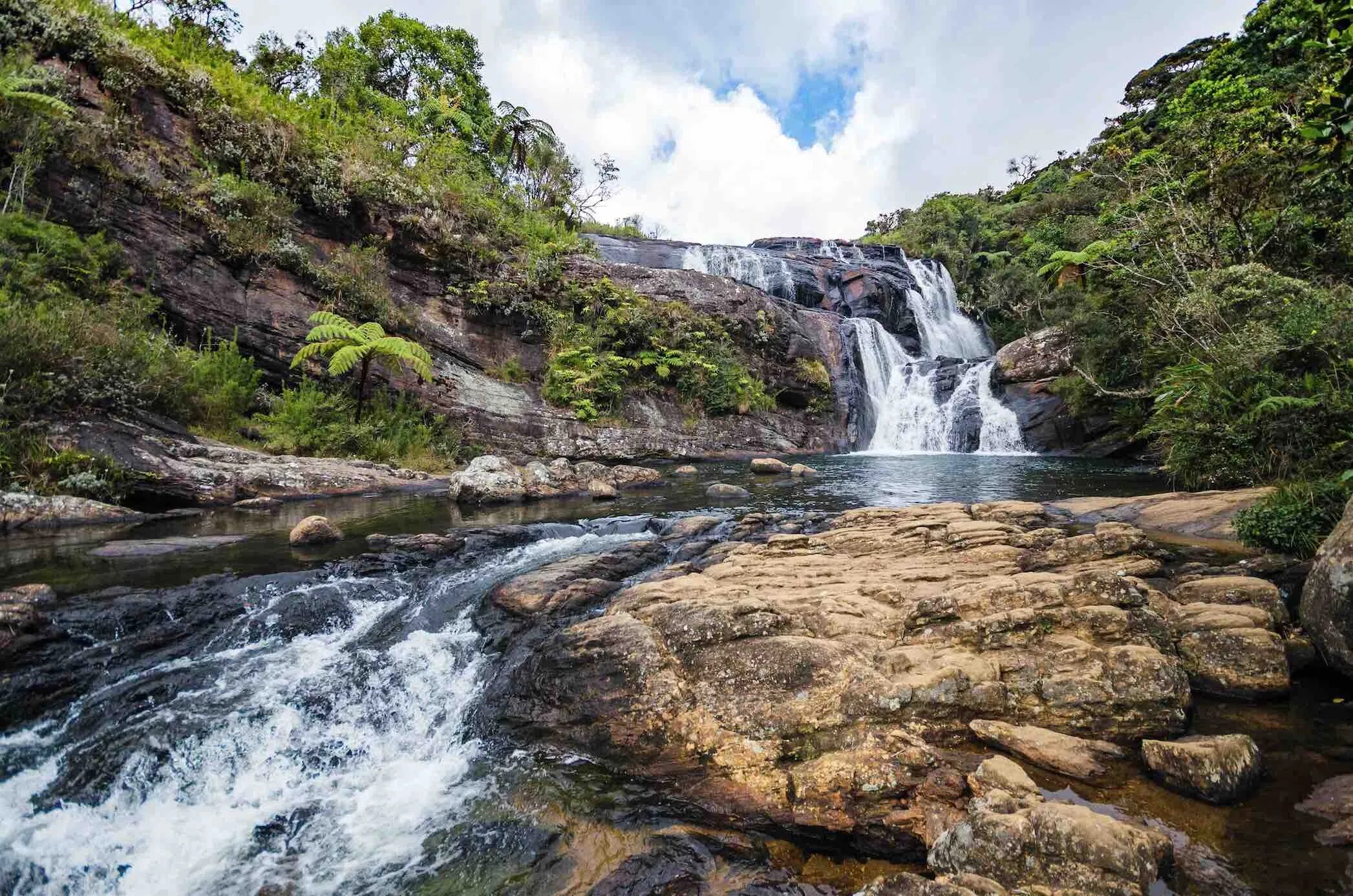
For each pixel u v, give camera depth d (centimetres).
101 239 1105
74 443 818
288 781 368
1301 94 1078
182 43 1488
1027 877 228
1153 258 1344
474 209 1803
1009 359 2022
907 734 330
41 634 421
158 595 515
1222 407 742
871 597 496
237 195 1298
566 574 607
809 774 318
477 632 523
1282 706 338
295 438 1166
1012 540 615
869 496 1075
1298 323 700
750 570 587
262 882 289
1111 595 404
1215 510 659
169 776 353
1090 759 298
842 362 2348
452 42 2967
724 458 1856
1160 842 233
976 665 365
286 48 2258
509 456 1523
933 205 4072
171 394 1014
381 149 1712
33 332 824
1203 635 374
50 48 1180
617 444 1712
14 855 302
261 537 735
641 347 1975
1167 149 1470
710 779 334
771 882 263
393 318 1488
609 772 353
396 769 376
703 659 410
